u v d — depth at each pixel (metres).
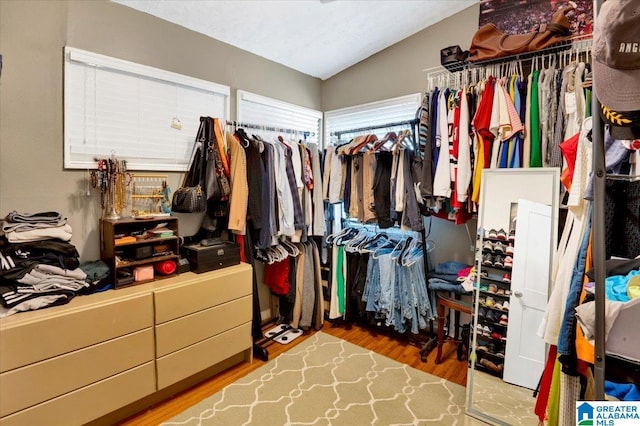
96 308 1.78
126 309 1.89
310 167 3.17
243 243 2.72
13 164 1.91
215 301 2.32
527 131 2.11
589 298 1.03
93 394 1.78
